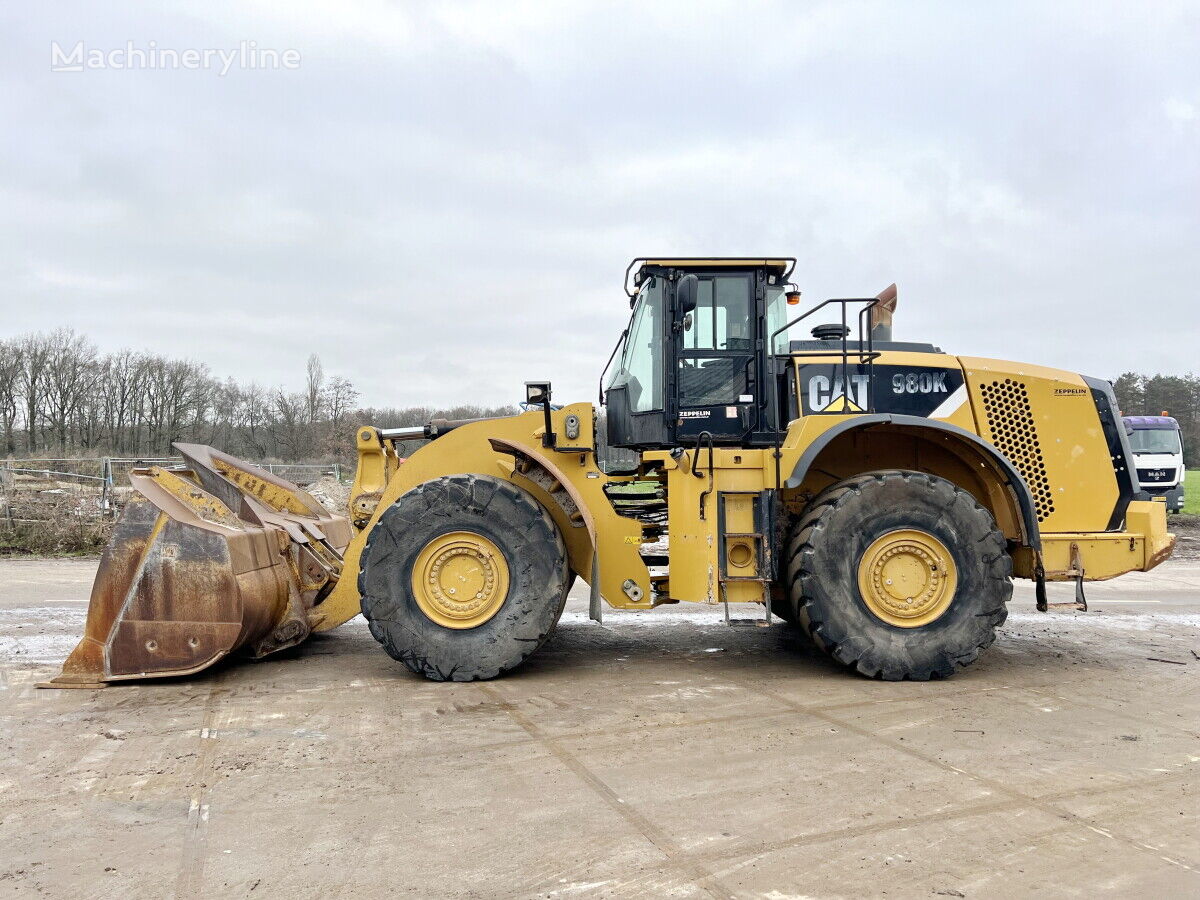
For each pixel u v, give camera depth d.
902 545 4.58
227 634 4.43
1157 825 2.71
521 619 4.55
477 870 2.40
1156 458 19.17
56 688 4.39
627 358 5.35
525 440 5.04
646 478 5.44
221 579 4.43
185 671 4.43
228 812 2.81
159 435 42.25
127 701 4.15
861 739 3.57
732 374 5.19
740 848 2.54
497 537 4.57
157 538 4.46
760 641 5.80
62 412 41.50
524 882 2.33
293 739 3.57
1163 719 3.88
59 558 10.87
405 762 3.29
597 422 5.32
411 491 4.61
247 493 5.64
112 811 2.81
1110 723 3.81
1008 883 2.33
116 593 4.46
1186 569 10.48
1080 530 5.08
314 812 2.81
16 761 3.30
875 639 4.55
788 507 5.09
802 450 4.63
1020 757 3.34
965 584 4.56
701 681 4.61
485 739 3.58
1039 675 4.75
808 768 3.22
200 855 2.49
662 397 5.20
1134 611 7.12
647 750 3.43
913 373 5.23
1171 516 18.14
